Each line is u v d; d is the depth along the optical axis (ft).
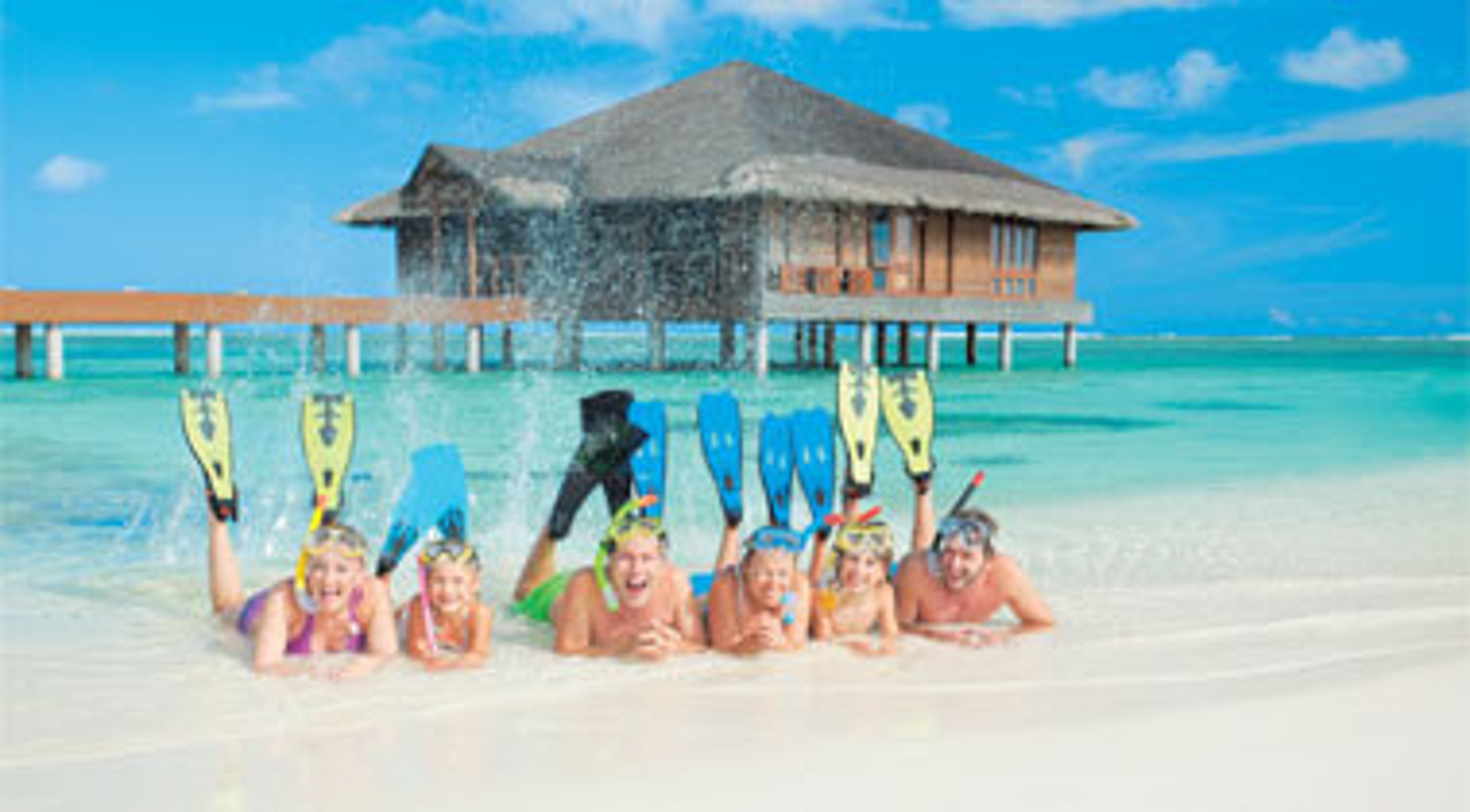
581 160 87.66
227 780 9.39
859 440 16.40
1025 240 100.89
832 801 8.65
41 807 8.85
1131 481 30.30
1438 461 35.19
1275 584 17.75
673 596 14.01
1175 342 366.02
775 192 76.23
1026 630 14.90
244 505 25.52
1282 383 87.92
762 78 98.73
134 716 11.16
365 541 13.64
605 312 87.30
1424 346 278.87
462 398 59.41
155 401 57.31
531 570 16.70
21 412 50.90
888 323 106.32
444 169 81.71
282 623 13.41
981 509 25.46
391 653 13.65
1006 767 9.34
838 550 14.28
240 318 76.28
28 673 12.79
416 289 95.55
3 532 22.47
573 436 40.68
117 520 23.86
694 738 10.35
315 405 16.31
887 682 12.37
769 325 81.61
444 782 9.28
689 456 33.81
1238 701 11.14
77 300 70.79
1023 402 64.44
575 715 11.19
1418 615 15.55
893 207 88.12
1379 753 9.45
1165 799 8.52
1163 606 16.26
